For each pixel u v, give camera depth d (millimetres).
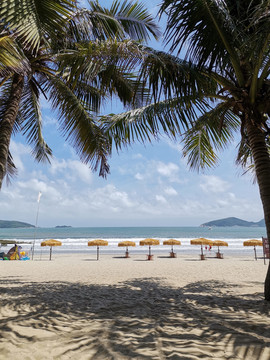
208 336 3311
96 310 4945
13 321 4047
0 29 3508
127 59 4512
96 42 4789
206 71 4938
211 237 75062
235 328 3596
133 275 11156
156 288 7812
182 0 4066
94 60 4656
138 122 6191
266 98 4637
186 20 4145
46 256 24203
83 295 6531
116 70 5160
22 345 3082
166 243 21250
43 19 3709
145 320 4195
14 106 5480
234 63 4672
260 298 5859
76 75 4883
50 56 5422
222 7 3848
